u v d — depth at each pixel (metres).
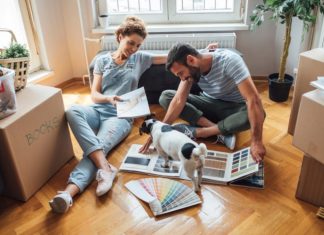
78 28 2.71
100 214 1.43
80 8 2.60
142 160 1.73
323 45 2.26
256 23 2.30
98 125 1.90
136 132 2.04
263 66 2.74
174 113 1.81
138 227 1.35
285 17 2.13
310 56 1.69
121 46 1.96
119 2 2.70
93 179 1.62
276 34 2.58
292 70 2.55
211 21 2.68
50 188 1.61
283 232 1.30
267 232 1.30
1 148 1.38
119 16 2.73
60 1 2.62
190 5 2.67
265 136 1.95
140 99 1.89
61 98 1.67
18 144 1.42
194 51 1.59
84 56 2.84
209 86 1.88
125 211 1.43
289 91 2.38
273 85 2.33
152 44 2.55
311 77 1.70
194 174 1.45
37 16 2.49
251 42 2.65
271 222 1.35
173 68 1.57
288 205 1.43
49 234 1.34
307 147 1.34
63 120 1.71
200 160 1.39
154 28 2.61
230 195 1.50
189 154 1.38
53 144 1.66
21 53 1.64
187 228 1.34
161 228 1.34
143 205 1.46
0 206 1.50
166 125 1.61
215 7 2.66
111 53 2.13
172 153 1.50
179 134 1.51
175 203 1.44
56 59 2.74
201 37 2.50
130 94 1.93
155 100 2.43
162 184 1.56
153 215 1.41
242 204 1.44
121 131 1.85
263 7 2.27
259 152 1.54
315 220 1.35
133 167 1.68
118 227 1.36
